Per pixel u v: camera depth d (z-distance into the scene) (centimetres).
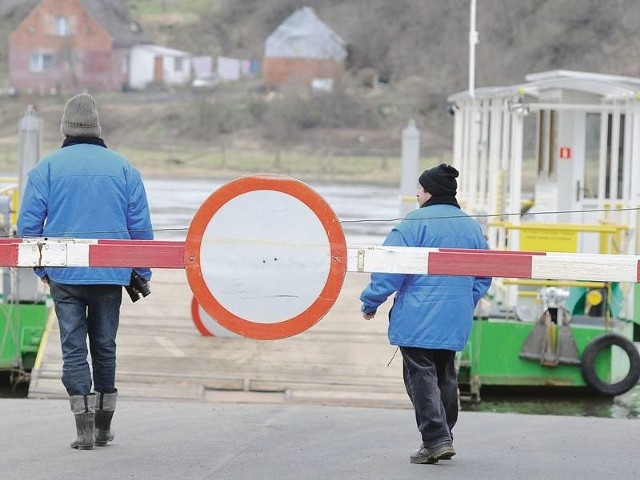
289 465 2911
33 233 2895
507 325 5172
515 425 3725
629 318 5647
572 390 5456
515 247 5716
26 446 3103
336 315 5431
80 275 2852
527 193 8569
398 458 3033
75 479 2689
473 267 2528
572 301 5434
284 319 2534
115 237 2909
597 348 5109
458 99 7694
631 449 3269
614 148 5881
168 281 6056
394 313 2850
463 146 7994
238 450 3125
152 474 2758
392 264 2520
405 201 7550
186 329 5194
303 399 4497
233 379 4647
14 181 6900
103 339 2978
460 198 7675
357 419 3822
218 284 2528
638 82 6234
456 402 2950
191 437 3334
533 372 5178
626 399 5322
